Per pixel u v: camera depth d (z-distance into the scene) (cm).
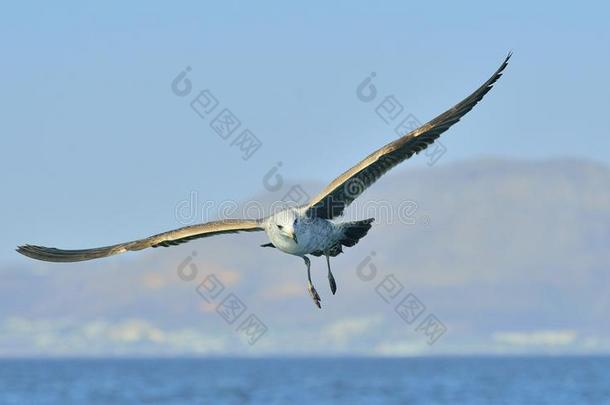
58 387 12294
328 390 11000
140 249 2136
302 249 2142
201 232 2162
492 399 9331
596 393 9962
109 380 14375
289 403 9050
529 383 12075
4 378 15362
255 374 16688
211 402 9294
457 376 14725
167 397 10081
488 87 2103
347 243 2209
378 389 11150
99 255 2117
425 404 8794
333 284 2186
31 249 2098
